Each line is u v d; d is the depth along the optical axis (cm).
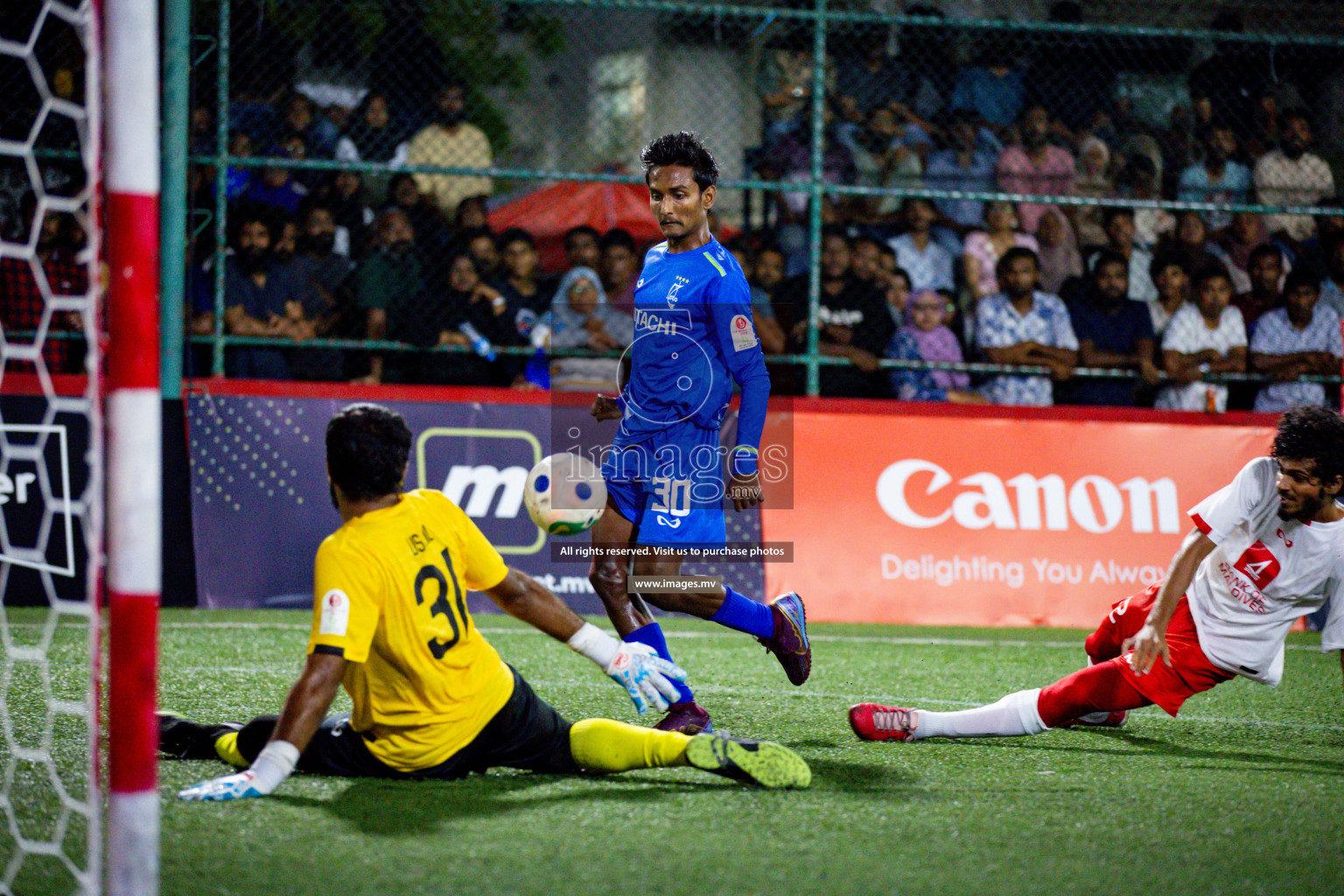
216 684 1300
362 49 2378
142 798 590
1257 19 2481
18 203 1908
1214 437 1998
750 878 703
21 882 703
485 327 2088
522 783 903
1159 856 767
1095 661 1191
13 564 1780
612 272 2108
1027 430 1969
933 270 2291
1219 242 2377
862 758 1022
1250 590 1018
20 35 1931
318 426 1873
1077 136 2408
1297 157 2419
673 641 1689
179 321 1848
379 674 870
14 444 1772
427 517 873
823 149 2278
